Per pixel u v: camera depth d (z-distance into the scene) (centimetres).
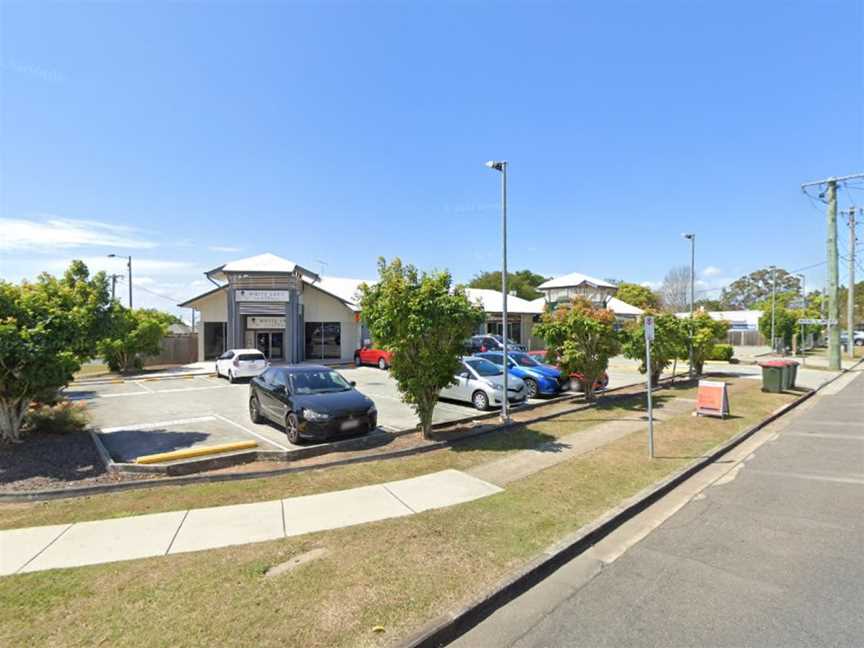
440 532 512
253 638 331
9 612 363
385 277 945
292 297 2694
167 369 2514
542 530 518
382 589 395
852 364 2995
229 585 402
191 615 358
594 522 541
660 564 461
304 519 551
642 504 612
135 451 859
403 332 912
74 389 1753
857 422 1189
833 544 499
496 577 416
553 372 1537
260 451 811
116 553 466
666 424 1089
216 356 2952
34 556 461
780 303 5269
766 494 662
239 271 2606
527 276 6812
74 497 637
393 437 949
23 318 806
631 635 349
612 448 873
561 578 438
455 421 1085
